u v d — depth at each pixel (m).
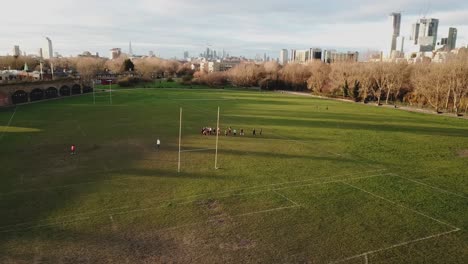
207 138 59.47
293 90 177.12
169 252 24.05
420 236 27.23
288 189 36.44
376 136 65.25
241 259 23.52
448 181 40.16
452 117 91.19
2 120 73.06
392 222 29.47
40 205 30.77
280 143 57.47
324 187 37.34
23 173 39.12
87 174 39.22
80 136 58.81
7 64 183.25
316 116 89.00
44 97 112.00
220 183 37.56
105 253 23.64
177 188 35.75
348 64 141.88
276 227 28.12
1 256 22.89
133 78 174.88
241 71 185.38
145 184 36.66
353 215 30.64
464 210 32.09
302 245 25.53
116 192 34.25
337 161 47.47
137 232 26.58
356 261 23.72
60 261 22.53
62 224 27.44
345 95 134.88
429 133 69.00
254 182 38.19
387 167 45.22
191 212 30.31
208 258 23.50
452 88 99.44
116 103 105.88
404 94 126.94
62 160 44.41
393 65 123.19
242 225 28.28
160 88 166.50
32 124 69.06
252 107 104.00
